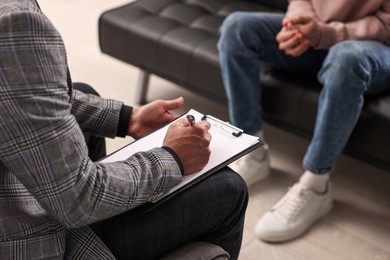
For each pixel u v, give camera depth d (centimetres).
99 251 85
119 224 92
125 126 113
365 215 166
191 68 187
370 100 154
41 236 81
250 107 169
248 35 164
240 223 106
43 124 71
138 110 115
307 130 168
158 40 193
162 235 95
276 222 156
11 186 80
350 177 182
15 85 69
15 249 80
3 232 79
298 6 174
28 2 75
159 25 198
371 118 151
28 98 70
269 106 173
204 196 97
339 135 150
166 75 201
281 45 161
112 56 214
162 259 97
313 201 159
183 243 100
